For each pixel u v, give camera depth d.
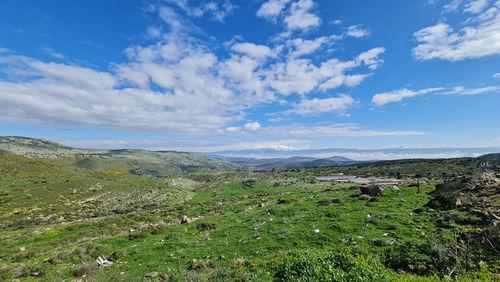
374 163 145.88
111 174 155.25
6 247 23.45
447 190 23.09
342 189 38.97
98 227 31.16
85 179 102.31
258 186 90.19
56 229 31.86
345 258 9.17
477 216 13.45
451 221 13.86
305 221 20.08
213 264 13.02
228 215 31.61
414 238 12.70
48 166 136.62
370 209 21.12
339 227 16.75
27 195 71.50
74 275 13.45
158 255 16.42
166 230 25.19
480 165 91.75
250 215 27.25
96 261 15.67
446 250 9.67
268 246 15.31
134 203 77.44
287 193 55.72
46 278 12.99
